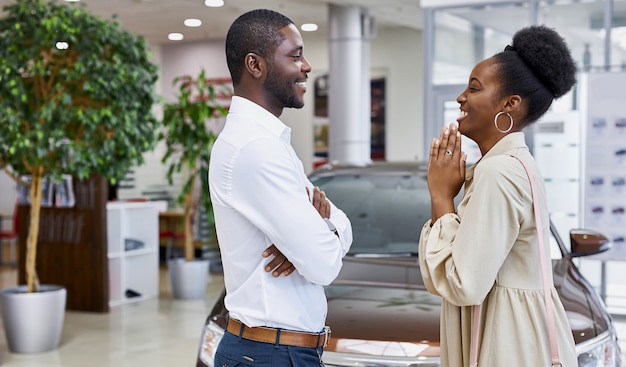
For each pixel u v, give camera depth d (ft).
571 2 24.44
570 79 6.27
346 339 9.40
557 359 6.04
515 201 5.89
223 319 10.36
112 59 20.66
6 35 19.06
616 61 23.82
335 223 6.73
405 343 9.24
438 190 6.40
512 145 6.21
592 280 23.89
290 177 6.13
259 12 6.39
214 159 6.37
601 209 23.17
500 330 6.04
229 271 6.47
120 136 20.04
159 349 20.11
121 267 26.89
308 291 6.42
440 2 26.20
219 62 43.32
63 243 25.49
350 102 34.37
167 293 29.32
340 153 34.47
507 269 6.10
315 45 42.91
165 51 44.93
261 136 6.16
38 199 20.11
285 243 6.07
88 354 19.56
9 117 18.58
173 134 27.78
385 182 14.16
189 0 32.45
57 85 19.25
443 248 6.06
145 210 28.32
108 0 32.40
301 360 6.30
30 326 19.47
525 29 6.28
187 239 28.71
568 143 23.89
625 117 22.79
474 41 26.02
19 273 26.13
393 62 41.65
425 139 26.86
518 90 6.16
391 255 12.55
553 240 12.96
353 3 33.83
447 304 6.41
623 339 21.06
